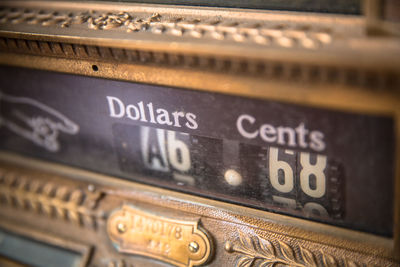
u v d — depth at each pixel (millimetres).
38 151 435
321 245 364
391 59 306
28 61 392
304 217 364
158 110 371
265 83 334
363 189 342
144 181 402
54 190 434
